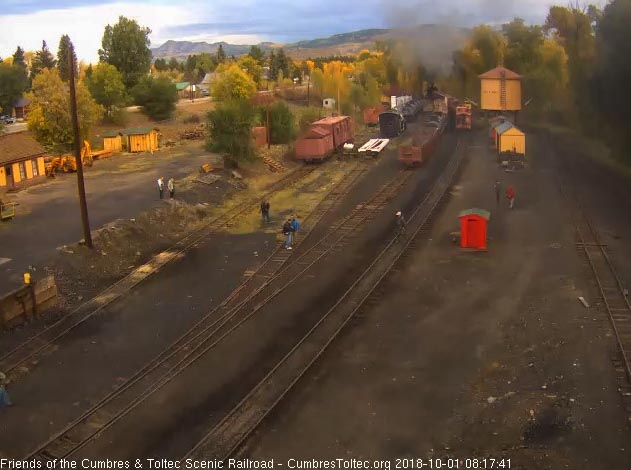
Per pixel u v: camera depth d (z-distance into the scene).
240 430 13.70
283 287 23.00
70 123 50.69
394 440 13.20
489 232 29.34
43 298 20.73
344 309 20.67
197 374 16.50
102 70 68.31
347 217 33.19
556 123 73.75
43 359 17.59
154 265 25.98
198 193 37.00
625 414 13.63
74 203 34.03
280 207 36.00
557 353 16.78
